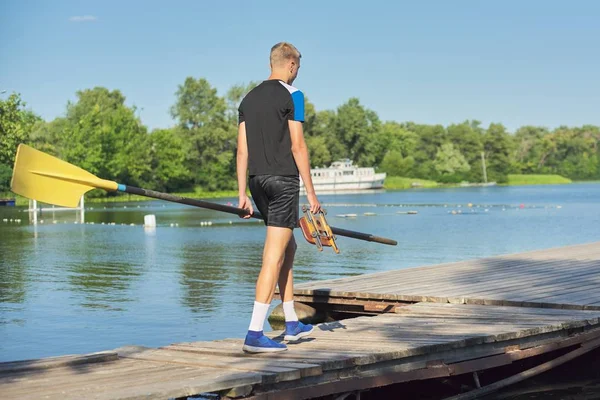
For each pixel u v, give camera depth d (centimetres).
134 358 523
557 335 660
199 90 8562
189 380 442
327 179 9044
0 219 3581
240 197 509
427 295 845
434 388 631
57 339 805
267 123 484
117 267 1506
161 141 8112
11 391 423
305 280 1280
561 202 5334
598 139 14750
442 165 12250
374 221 3247
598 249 1422
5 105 4634
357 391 512
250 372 459
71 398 403
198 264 1557
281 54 503
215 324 883
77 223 3244
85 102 8838
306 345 545
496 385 614
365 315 897
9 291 1158
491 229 2705
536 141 14000
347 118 10338
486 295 838
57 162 473
